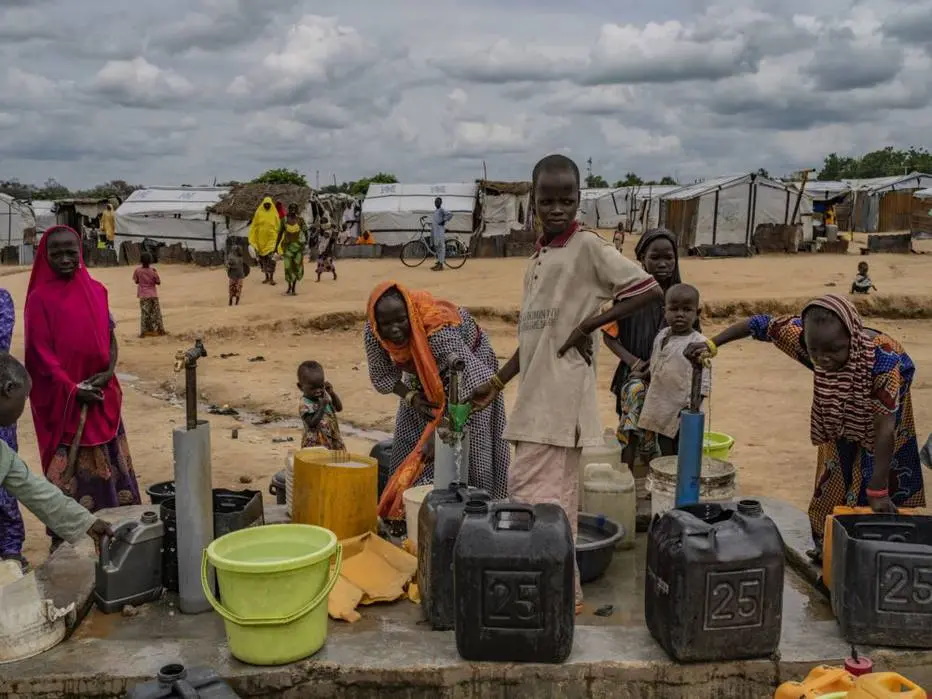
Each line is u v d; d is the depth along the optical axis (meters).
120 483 5.15
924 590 3.44
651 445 5.33
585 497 4.84
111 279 25.52
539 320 3.71
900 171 110.44
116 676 3.34
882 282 21.16
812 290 19.58
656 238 5.25
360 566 4.18
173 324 16.72
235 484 7.27
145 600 4.01
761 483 7.24
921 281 21.38
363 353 14.28
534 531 3.34
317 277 22.83
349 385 11.52
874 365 3.82
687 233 30.23
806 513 5.10
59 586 4.02
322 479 4.40
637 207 48.19
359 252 30.05
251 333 16.22
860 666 3.04
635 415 5.22
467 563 3.34
